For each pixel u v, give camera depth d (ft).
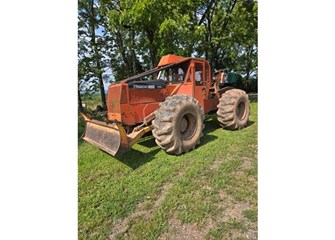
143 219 6.83
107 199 7.78
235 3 23.12
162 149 11.05
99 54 23.24
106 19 21.58
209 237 6.10
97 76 23.03
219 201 7.33
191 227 6.42
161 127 10.43
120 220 6.88
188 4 20.08
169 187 8.27
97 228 6.60
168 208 7.15
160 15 17.94
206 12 22.84
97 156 11.39
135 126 11.84
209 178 8.59
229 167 9.25
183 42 20.47
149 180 8.81
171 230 6.37
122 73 24.53
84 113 15.24
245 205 7.07
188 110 11.05
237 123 14.01
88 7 22.08
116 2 19.66
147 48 21.97
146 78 14.05
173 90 13.30
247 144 11.63
